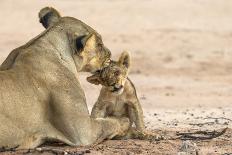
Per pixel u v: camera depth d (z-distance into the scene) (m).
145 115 19.19
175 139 14.18
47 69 12.92
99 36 13.88
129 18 43.84
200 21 43.41
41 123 12.59
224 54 35.41
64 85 12.95
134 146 13.26
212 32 40.50
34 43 13.19
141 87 27.44
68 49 13.43
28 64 12.82
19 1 48.09
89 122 13.00
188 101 23.69
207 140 14.09
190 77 30.52
